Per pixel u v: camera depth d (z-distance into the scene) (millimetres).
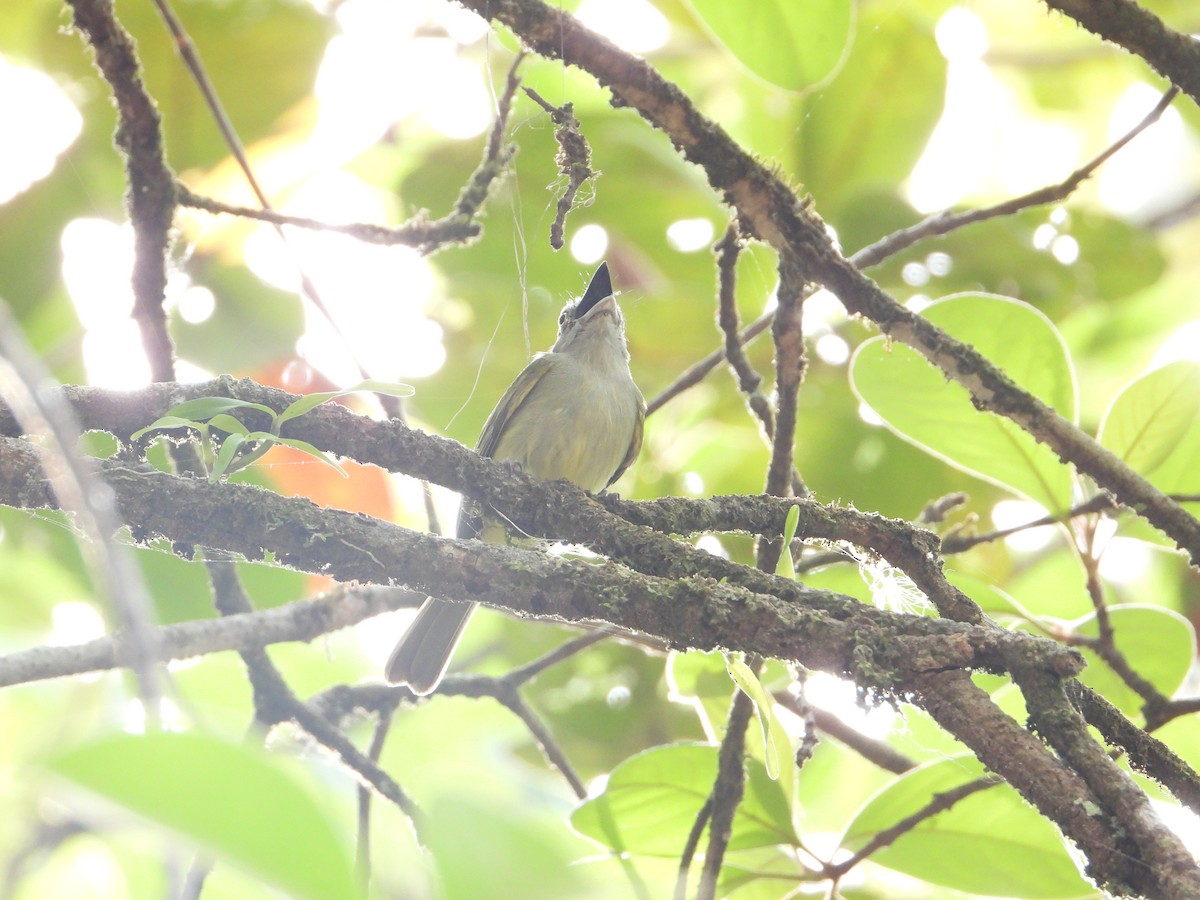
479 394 11086
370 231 6785
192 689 10258
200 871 4828
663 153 10914
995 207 7348
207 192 9797
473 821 2330
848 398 10945
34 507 5168
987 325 7309
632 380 10227
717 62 11164
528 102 10750
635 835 7051
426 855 2693
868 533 6090
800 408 10969
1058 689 4734
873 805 7004
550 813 5273
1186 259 13039
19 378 2838
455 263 11102
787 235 6473
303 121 9664
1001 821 6852
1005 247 10898
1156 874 4094
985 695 4766
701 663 7430
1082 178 7113
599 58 6176
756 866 7055
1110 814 4340
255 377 10031
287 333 9883
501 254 11047
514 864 2303
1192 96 6578
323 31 9484
